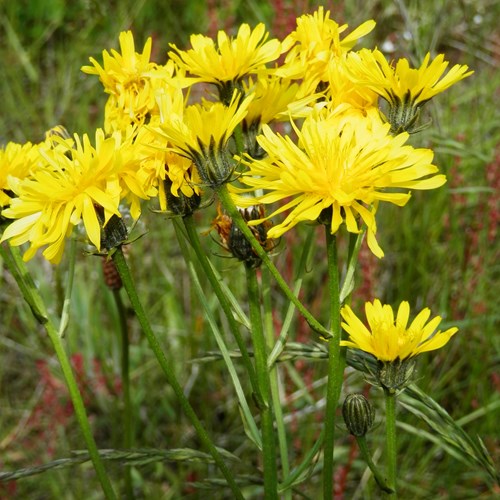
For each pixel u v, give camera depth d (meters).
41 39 0.52
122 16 0.47
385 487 0.17
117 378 0.35
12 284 0.39
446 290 0.32
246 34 0.18
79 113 0.44
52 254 0.16
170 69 0.18
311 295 0.36
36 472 0.20
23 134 0.45
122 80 0.18
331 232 0.15
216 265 0.34
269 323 0.20
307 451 0.29
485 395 0.29
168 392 0.34
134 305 0.17
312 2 0.42
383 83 0.16
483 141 0.39
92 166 0.15
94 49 0.48
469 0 0.45
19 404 0.36
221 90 0.18
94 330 0.37
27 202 0.16
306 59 0.18
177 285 0.38
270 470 0.18
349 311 0.16
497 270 0.34
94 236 0.15
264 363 0.18
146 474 0.33
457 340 0.31
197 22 0.49
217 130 0.15
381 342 0.15
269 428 0.18
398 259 0.34
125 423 0.27
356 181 0.15
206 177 0.15
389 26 0.43
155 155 0.16
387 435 0.16
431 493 0.29
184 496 0.31
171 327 0.36
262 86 0.18
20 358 0.38
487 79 0.42
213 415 0.34
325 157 0.15
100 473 0.19
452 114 0.40
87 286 0.38
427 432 0.28
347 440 0.31
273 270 0.16
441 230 0.36
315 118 0.17
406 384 0.16
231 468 0.31
